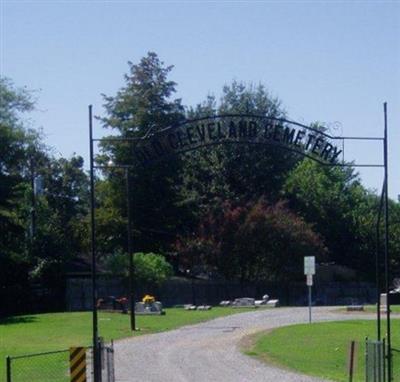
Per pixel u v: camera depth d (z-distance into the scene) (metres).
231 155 74.06
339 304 67.44
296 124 23.81
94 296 23.20
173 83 73.44
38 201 66.88
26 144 64.56
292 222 69.12
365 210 81.00
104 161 71.69
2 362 30.78
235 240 68.31
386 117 24.16
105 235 72.81
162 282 62.62
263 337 38.31
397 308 53.81
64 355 32.12
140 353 34.00
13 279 59.53
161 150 23.78
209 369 29.81
